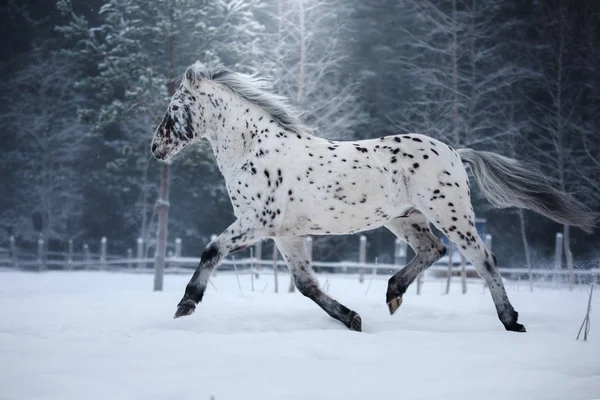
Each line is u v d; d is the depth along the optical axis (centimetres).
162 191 1795
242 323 677
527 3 2795
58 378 390
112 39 1872
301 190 687
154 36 1880
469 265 2173
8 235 3809
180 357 473
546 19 2608
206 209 3709
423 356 492
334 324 702
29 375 402
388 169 699
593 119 2412
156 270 1730
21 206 3853
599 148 2350
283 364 448
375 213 698
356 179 686
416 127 2012
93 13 3691
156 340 553
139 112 1872
